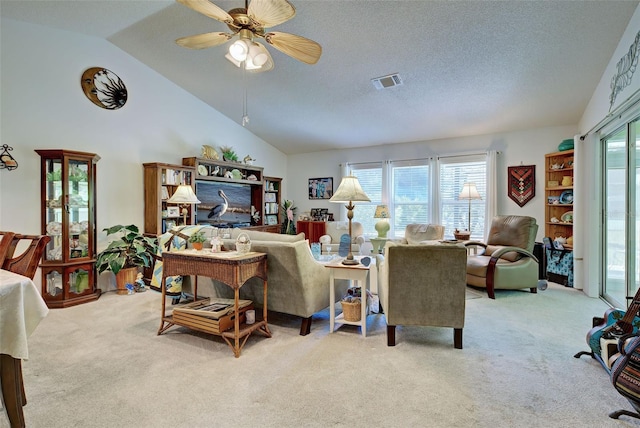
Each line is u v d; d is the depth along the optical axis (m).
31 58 3.68
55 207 3.69
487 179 5.31
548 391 1.91
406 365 2.23
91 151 4.17
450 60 3.78
